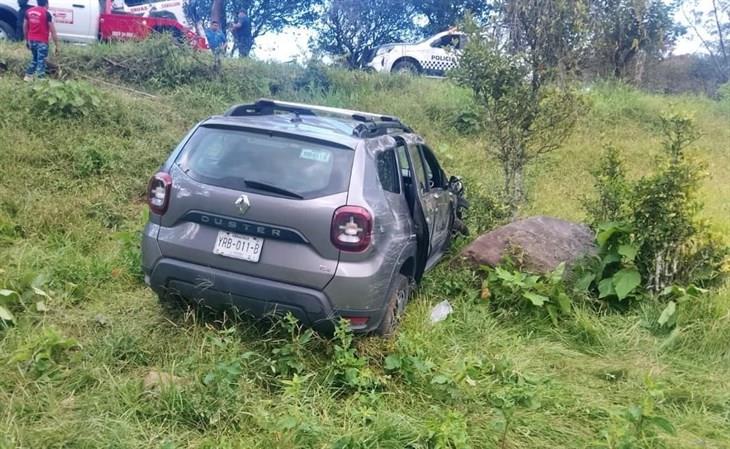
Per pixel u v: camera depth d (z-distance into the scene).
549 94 7.01
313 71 13.16
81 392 3.77
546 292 5.44
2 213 6.42
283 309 4.12
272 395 3.94
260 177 4.20
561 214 8.02
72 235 6.29
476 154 10.75
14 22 12.71
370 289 4.14
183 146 4.51
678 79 21.44
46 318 4.58
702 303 5.29
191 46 12.27
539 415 3.93
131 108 9.48
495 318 5.37
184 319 4.46
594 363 4.74
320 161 4.24
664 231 5.55
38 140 7.87
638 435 3.62
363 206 4.14
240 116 4.78
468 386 4.14
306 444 3.43
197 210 4.24
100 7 13.12
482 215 7.34
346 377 4.01
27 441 3.23
